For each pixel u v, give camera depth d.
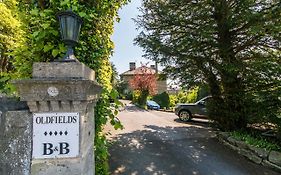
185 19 8.79
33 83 1.80
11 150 1.93
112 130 9.54
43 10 2.48
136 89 26.03
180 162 6.21
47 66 1.88
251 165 6.16
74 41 2.06
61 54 2.38
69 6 2.34
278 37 7.35
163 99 23.56
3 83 2.68
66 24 2.03
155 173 5.43
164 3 8.93
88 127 2.26
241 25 7.93
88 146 2.27
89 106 2.28
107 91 3.42
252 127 8.55
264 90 7.78
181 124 11.71
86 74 2.09
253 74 7.84
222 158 6.63
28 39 2.85
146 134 9.11
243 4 7.20
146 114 16.08
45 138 1.88
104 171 3.72
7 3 7.41
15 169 1.91
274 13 7.12
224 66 7.88
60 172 1.87
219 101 8.91
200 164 6.12
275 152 6.31
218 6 8.05
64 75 1.89
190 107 12.65
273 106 7.37
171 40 9.14
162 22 9.09
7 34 7.38
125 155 6.56
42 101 1.85
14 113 1.94
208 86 9.25
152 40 8.88
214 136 8.99
